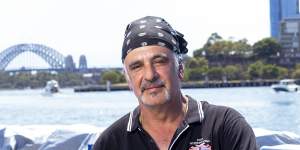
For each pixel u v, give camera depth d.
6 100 96.38
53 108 53.94
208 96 75.81
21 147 4.52
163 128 3.10
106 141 3.21
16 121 34.72
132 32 3.02
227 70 131.50
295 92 85.31
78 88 144.88
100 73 179.00
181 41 3.15
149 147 3.11
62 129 4.56
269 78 131.25
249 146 3.00
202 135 3.05
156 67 2.98
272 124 23.53
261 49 136.12
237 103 52.91
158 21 3.04
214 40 139.12
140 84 3.00
